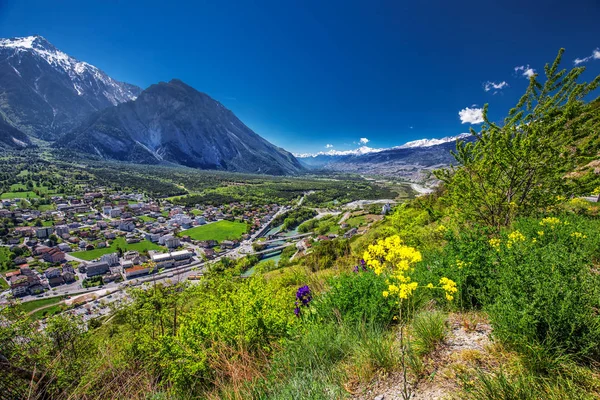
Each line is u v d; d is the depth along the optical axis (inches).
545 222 242.8
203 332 185.9
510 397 72.8
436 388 86.0
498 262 150.4
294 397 93.4
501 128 293.3
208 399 135.2
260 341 164.9
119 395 147.4
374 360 104.5
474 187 315.6
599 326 81.6
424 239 338.3
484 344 103.4
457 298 139.6
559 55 254.2
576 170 297.4
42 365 137.6
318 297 182.5
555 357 84.0
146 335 342.0
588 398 68.4
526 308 90.5
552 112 257.1
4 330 209.2
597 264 181.8
